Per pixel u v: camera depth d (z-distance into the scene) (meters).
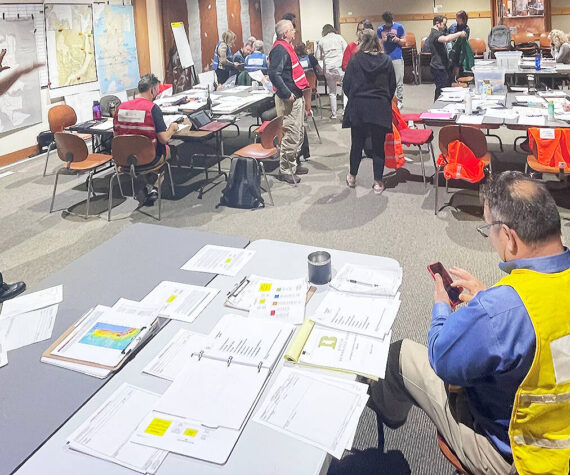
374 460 2.12
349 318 1.70
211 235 2.42
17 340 1.71
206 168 5.50
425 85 10.18
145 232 2.48
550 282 1.25
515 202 1.32
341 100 9.28
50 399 1.44
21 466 1.23
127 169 4.64
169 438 1.27
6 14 6.29
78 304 1.90
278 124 4.77
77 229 4.59
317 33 11.73
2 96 6.39
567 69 6.14
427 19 11.25
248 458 1.21
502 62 6.34
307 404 1.36
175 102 5.83
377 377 1.45
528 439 1.27
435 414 1.61
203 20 9.88
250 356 1.54
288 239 4.15
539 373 1.21
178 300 1.87
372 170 5.66
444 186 5.04
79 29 7.39
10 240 4.43
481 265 3.58
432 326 1.49
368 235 4.14
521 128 4.21
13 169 6.41
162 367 1.54
